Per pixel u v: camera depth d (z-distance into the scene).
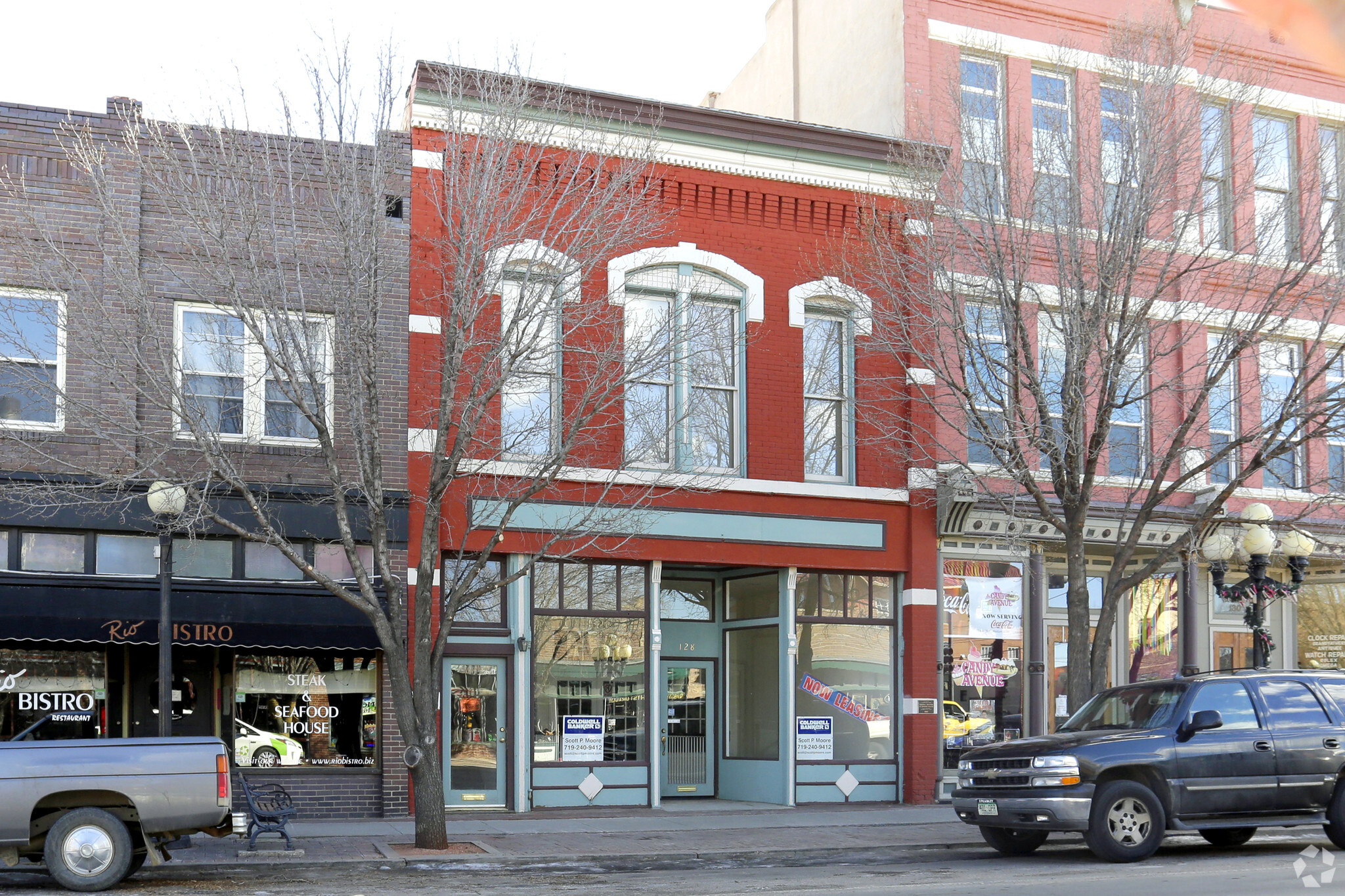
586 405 15.60
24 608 14.67
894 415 18.78
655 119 18.53
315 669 16.59
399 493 16.72
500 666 17.59
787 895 10.00
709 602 20.36
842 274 19.48
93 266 15.77
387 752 16.56
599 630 18.20
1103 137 19.91
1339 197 18.50
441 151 17.36
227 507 15.95
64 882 10.55
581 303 16.33
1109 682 21.08
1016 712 20.14
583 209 16.09
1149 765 12.56
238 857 12.78
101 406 15.48
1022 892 9.94
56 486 14.88
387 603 15.65
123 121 15.98
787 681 18.86
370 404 13.99
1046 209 16.95
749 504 18.67
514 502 14.27
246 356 16.14
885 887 10.41
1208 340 20.53
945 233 17.48
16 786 10.59
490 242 14.88
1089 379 17.16
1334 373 21.72
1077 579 15.66
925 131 19.17
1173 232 16.77
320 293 15.73
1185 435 16.72
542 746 17.70
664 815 17.31
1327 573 22.41
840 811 18.08
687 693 20.02
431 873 12.24
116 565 15.59
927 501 19.48
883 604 19.78
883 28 21.44
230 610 15.55
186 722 16.03
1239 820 12.78
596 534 16.22
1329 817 13.05
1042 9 21.42
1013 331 16.09
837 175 19.80
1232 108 18.42
